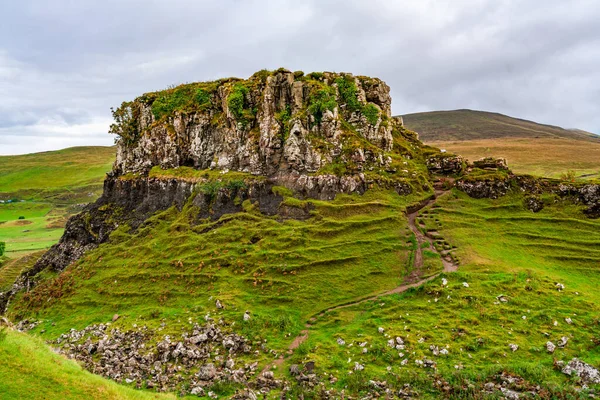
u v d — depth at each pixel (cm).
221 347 5025
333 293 6012
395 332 4881
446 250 6812
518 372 3978
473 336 4653
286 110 9312
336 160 8688
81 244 9350
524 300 5234
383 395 3906
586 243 6712
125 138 10962
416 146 10844
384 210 7875
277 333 5234
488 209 8025
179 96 10688
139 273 7194
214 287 6438
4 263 11425
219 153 9619
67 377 3078
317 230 7288
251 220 7969
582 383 3794
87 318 6481
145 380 4425
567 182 8156
